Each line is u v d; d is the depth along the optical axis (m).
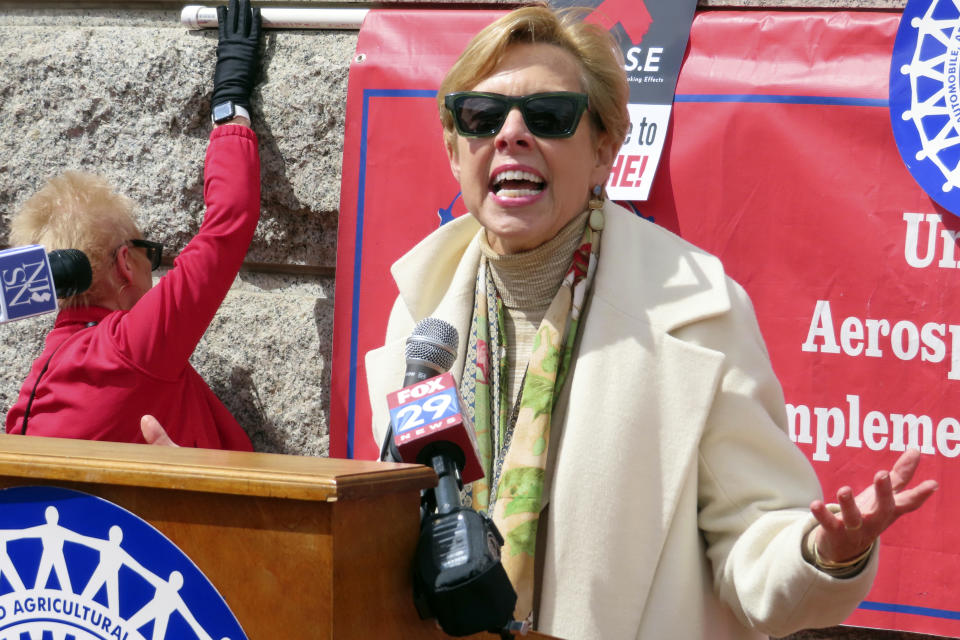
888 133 2.42
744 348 1.80
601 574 1.70
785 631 1.59
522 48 1.84
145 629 0.98
